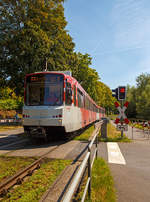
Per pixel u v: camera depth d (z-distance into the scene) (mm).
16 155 6500
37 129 8398
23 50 21328
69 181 3998
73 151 7133
